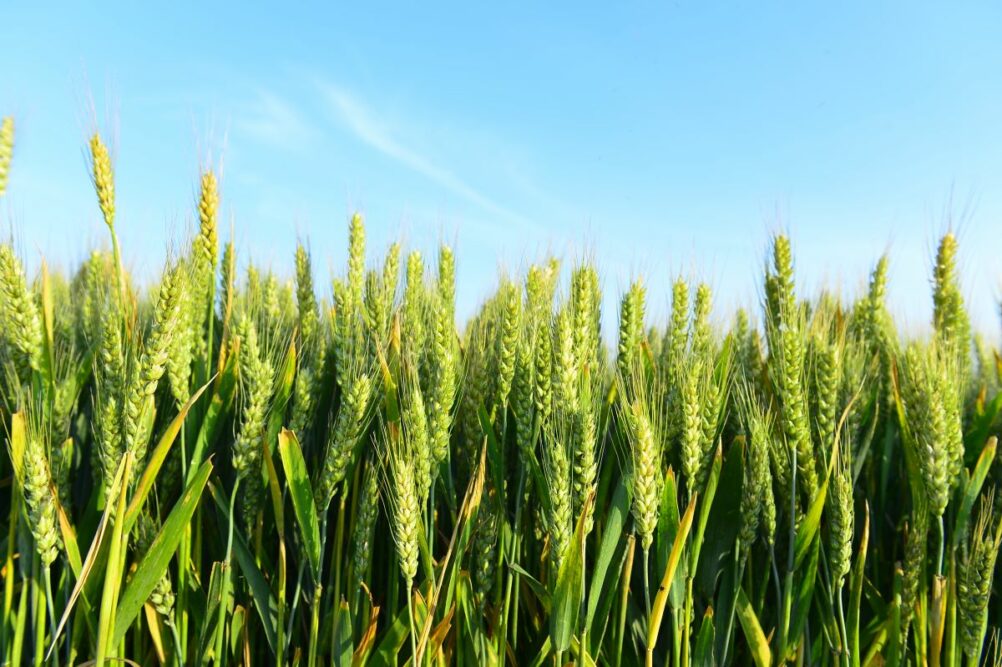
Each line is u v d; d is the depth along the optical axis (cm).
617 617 52
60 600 49
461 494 57
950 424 54
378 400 54
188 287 52
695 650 50
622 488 49
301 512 48
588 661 47
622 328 59
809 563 53
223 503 52
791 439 53
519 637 56
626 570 48
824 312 71
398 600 53
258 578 50
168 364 50
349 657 48
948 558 56
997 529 55
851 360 68
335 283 57
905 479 66
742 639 58
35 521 44
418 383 51
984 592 51
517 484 57
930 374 56
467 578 50
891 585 63
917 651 54
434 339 51
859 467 61
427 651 48
